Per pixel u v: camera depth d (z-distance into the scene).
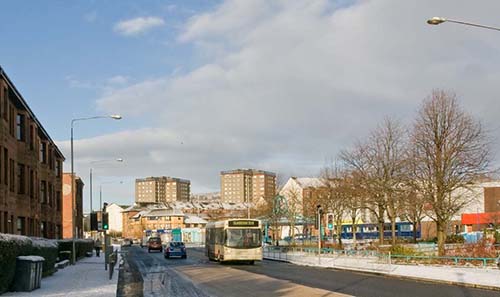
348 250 45.50
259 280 26.22
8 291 20.39
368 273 30.30
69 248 47.72
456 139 37.28
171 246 53.03
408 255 35.72
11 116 37.78
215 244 42.16
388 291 20.55
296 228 97.50
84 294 19.72
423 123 38.72
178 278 28.31
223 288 22.78
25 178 42.09
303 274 29.86
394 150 47.41
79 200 90.38
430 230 74.12
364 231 82.56
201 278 28.09
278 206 72.81
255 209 94.56
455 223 75.50
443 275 26.23
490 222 64.31
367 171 48.47
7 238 19.41
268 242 73.88
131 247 100.81
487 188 74.31
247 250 38.56
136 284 25.16
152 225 147.38
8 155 35.47
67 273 31.64
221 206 163.88
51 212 55.53
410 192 41.78
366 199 47.56
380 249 42.94
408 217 56.38
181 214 148.50
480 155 37.19
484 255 33.84
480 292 20.08
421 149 40.12
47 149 53.69
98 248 65.12
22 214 41.06
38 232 48.34
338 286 22.75
